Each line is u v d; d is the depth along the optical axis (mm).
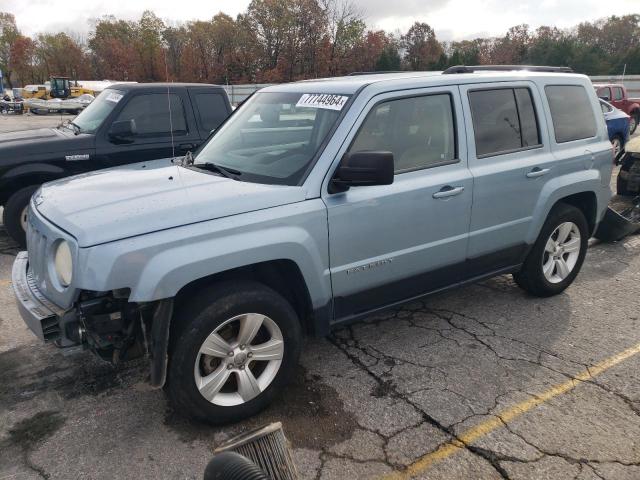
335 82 3754
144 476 2660
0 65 103375
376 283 3531
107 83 48844
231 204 2924
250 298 2906
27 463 2752
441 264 3863
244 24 67875
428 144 3719
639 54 71375
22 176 6195
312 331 3352
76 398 3334
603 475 2645
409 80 3662
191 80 69312
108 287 2568
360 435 2959
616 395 3332
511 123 4219
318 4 65625
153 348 2736
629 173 7219
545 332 4199
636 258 6047
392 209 3447
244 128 3986
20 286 3152
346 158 3156
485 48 97000
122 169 3994
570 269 4887
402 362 3750
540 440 2908
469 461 2750
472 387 3428
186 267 2693
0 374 3625
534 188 4305
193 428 3029
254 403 3062
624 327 4289
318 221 3143
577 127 4762
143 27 76938
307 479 2633
